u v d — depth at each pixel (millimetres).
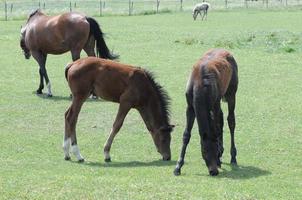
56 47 19516
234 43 32281
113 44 31938
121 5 64938
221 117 11898
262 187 10445
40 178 10633
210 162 11172
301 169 12016
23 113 17172
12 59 27109
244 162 12539
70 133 12602
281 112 17344
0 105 18156
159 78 22422
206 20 48281
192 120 11359
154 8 60094
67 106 18219
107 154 12586
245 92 20156
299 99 19094
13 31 38625
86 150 13570
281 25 42969
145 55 28141
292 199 9797
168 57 27641
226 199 9594
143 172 11453
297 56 28219
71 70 12547
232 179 11000
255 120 16453
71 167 11930
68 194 9703
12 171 11336
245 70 24391
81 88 12492
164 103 12750
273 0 70562
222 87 11625
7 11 54688
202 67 11141
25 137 14539
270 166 12219
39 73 21984
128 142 14266
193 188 10141
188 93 11180
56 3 66438
